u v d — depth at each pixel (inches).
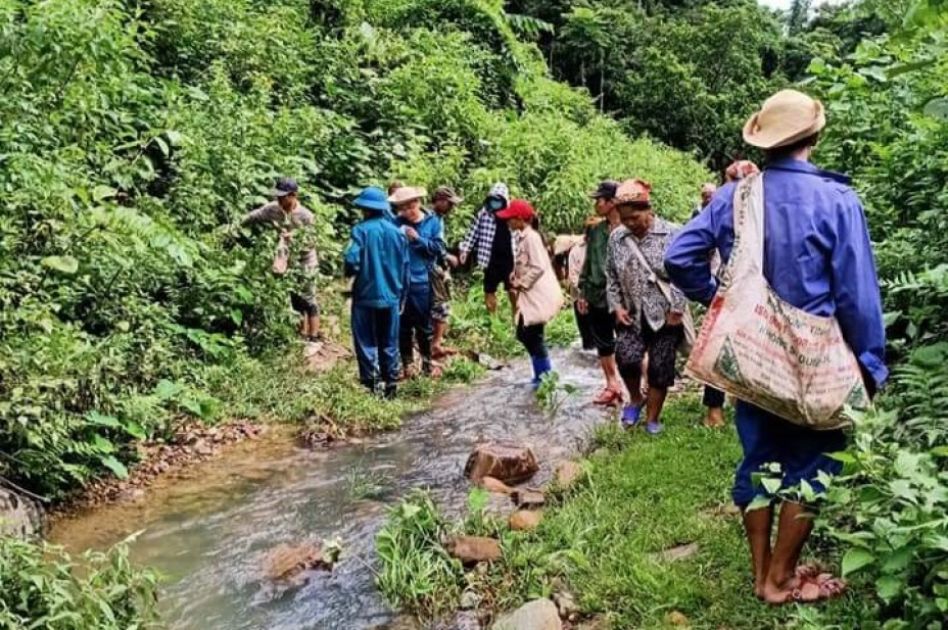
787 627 120.2
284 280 327.6
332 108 508.7
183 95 398.9
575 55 1239.5
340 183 454.0
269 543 189.5
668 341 220.8
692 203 674.2
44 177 240.2
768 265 120.6
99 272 261.7
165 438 250.5
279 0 576.1
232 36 470.9
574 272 290.2
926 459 107.3
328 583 168.7
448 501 204.4
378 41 584.4
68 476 216.5
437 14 745.6
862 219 121.6
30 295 229.8
